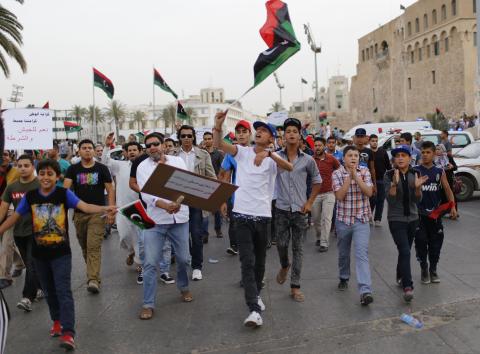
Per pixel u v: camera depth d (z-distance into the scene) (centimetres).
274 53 573
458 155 1614
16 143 1219
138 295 678
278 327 541
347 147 637
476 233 1033
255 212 554
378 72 8850
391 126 2788
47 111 1232
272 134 561
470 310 572
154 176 519
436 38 7069
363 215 630
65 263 509
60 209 509
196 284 725
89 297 675
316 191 627
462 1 6431
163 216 593
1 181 731
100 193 726
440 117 4903
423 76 7419
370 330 526
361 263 614
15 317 603
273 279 736
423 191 676
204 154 849
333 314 577
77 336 535
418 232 678
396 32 8175
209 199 543
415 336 506
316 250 936
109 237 1145
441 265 782
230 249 920
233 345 499
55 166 507
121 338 526
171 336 527
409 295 602
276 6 591
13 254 804
